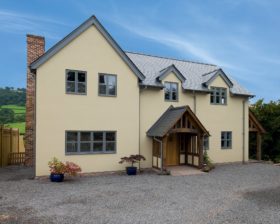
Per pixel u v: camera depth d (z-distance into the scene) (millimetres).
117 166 18078
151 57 23984
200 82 22828
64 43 16672
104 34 17906
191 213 9602
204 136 20141
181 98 21172
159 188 13602
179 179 16172
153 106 19969
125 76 18594
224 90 23391
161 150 18000
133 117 18766
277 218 9133
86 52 17406
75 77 17078
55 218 8898
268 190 13406
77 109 17047
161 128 18422
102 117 17750
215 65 26953
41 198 11422
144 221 8719
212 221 8789
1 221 8570
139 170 18750
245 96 24219
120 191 12844
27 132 20922
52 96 16406
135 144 18734
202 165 19234
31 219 8789
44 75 16266
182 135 21438
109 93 18094
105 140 17844
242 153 24016
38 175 15930
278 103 29328
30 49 20625
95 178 16312
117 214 9398
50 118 16328
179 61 25219
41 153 16047
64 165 15328
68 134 16828
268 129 28438
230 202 11109
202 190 13273
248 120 24672
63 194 12156
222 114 23109
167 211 9805
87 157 17203
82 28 17156
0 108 55781
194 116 18656
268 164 23531
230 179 16297
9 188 13328
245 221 8828
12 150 24172
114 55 18266
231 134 23516
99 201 11039
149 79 20109
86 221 8648
